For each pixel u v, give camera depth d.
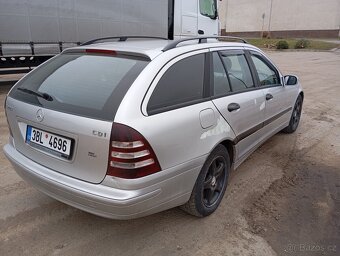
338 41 35.12
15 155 2.89
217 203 3.28
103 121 2.28
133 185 2.29
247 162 4.49
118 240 2.81
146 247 2.75
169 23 9.38
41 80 2.92
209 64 3.12
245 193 3.66
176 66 2.74
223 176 3.34
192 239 2.87
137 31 9.28
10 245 2.70
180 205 2.91
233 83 3.45
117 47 2.89
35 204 3.26
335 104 8.16
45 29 7.86
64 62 3.01
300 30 42.03
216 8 10.45
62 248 2.69
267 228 3.07
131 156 2.26
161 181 2.46
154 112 2.43
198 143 2.75
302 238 2.96
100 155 2.30
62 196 2.54
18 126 2.85
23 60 8.48
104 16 8.63
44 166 2.65
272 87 4.31
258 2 45.62
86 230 2.92
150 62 2.60
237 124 3.34
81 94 2.55
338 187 3.91
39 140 2.66
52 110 2.54
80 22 8.33
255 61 4.07
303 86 10.59
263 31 45.81
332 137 5.66
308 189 3.83
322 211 3.39
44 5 7.72
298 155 4.81
